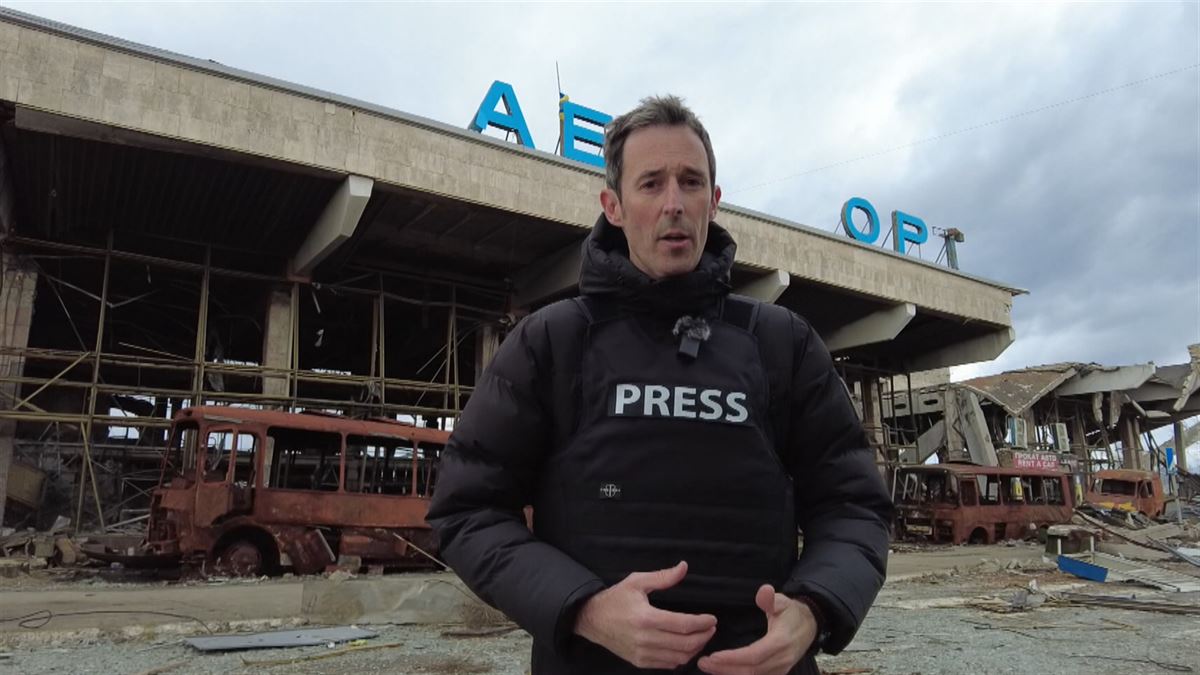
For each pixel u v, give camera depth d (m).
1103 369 42.53
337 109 17.97
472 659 6.71
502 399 1.66
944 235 36.09
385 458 14.59
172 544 12.14
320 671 6.24
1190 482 49.91
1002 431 42.12
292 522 12.93
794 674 1.54
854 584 1.51
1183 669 6.62
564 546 1.56
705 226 1.74
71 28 15.08
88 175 17.55
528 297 24.98
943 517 25.02
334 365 34.03
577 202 21.56
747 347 1.67
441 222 21.55
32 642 7.09
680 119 1.74
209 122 16.30
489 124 21.98
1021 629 8.70
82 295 23.64
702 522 1.51
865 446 1.79
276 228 20.50
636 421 1.55
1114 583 13.75
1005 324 33.41
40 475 18.53
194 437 13.20
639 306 1.65
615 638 1.34
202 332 19.17
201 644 6.98
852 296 28.88
